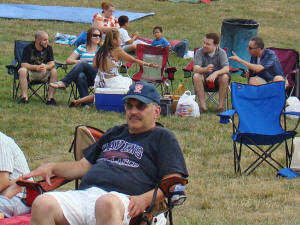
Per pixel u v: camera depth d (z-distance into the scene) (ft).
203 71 35.78
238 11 76.48
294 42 65.05
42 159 26.18
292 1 84.02
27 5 68.80
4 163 15.90
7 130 30.09
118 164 15.19
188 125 32.30
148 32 63.72
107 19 49.37
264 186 22.88
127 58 35.53
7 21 62.49
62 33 59.62
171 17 70.85
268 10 78.02
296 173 24.67
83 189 15.29
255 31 50.03
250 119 26.11
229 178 24.23
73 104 35.65
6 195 15.88
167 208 14.67
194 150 28.17
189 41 61.16
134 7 75.10
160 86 42.68
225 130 31.81
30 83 36.47
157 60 38.01
